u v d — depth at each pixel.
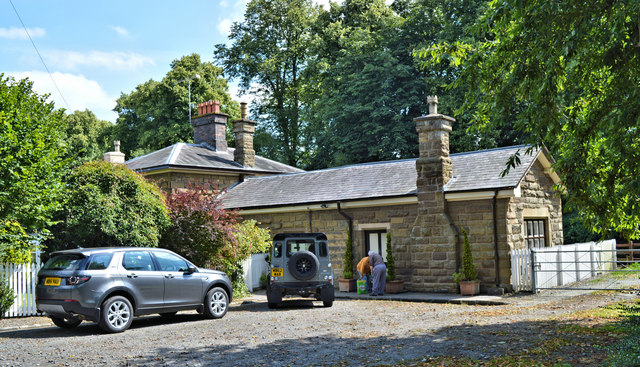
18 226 14.09
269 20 43.59
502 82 9.50
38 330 12.66
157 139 42.50
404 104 33.16
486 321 11.89
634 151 8.67
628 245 24.64
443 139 18.75
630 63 8.61
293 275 15.70
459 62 10.95
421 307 15.19
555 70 8.74
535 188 19.70
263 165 29.92
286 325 12.48
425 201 18.66
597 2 8.33
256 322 13.12
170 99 42.12
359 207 20.36
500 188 17.12
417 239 18.80
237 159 28.11
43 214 14.89
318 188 22.48
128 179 16.81
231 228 19.02
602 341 8.88
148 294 12.70
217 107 29.20
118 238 15.91
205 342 10.50
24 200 14.34
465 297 16.81
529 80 9.21
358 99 35.00
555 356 8.03
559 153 10.36
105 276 12.04
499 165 18.86
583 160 9.45
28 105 15.66
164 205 17.72
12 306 14.40
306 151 45.34
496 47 9.96
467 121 31.34
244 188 25.98
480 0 31.75
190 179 25.61
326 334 11.03
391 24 35.72
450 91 32.22
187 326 12.80
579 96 10.32
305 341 10.29
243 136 28.03
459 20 32.16
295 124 44.97
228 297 14.56
